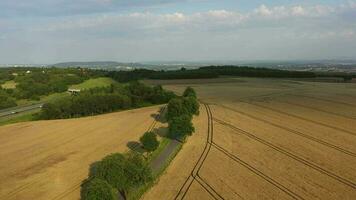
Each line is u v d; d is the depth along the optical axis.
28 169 58.75
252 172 54.38
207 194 45.88
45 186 50.84
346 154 64.25
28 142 77.38
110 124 94.69
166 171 54.62
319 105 116.94
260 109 110.62
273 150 66.31
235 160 60.22
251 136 76.81
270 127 85.56
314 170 55.66
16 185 51.69
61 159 63.88
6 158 65.62
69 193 47.72
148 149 63.53
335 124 88.81
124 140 76.06
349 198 45.50
